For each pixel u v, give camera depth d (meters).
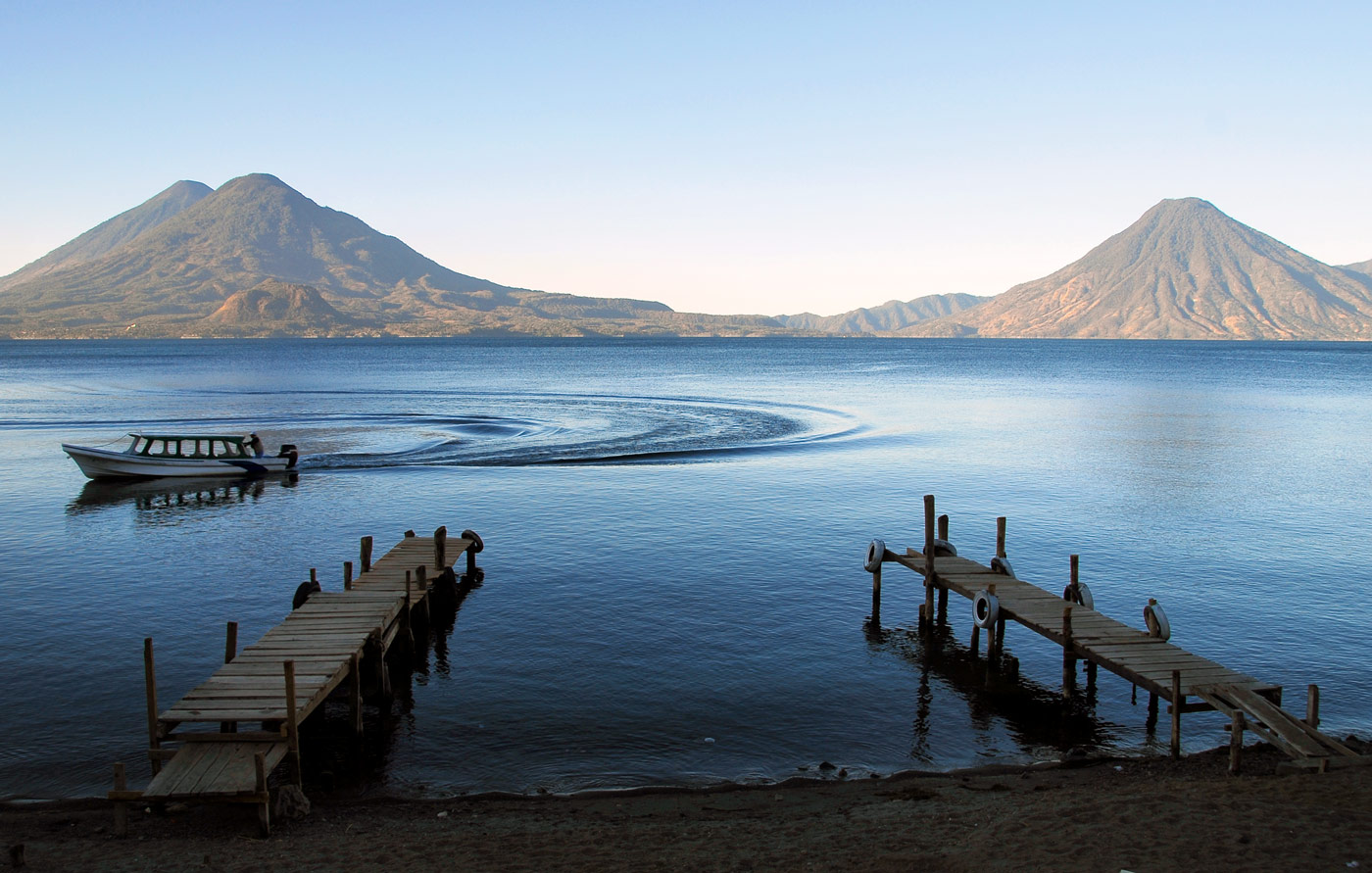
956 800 13.76
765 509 35.38
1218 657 20.28
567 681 18.98
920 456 49.62
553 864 11.65
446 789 14.62
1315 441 57.25
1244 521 33.75
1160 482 41.81
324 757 15.74
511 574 26.55
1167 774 14.80
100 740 16.08
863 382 119.00
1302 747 14.41
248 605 23.70
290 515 34.75
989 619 20.09
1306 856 10.94
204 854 11.95
